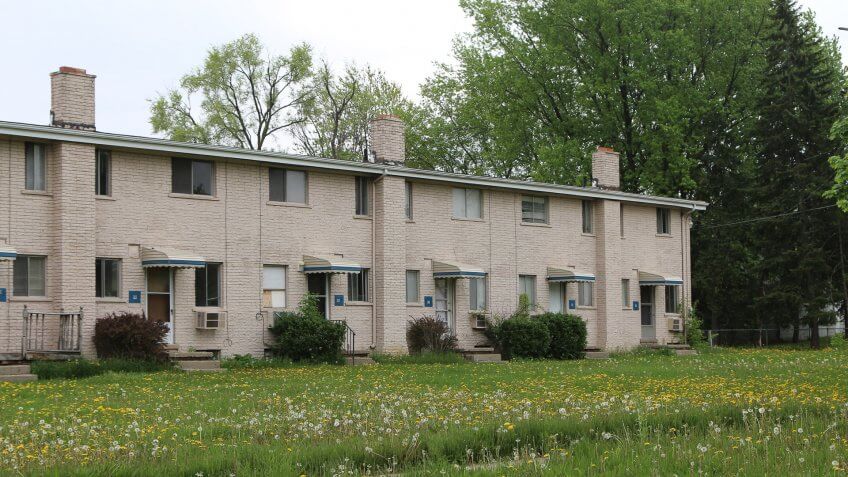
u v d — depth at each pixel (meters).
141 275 29.70
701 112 54.00
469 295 38.47
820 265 51.25
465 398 19.31
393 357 34.06
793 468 10.91
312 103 59.41
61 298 27.50
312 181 34.03
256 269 32.38
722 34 55.09
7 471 10.61
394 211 35.69
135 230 29.62
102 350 27.95
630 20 53.22
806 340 60.78
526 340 37.47
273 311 32.69
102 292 28.97
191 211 30.95
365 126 61.31
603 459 11.48
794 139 51.88
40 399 19.22
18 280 27.27
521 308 39.47
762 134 52.44
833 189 24.84
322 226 34.16
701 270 55.69
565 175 54.38
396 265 35.62
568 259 41.91
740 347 52.62
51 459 11.44
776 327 59.41
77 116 28.77
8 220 27.06
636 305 44.50
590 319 42.62
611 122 54.94
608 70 54.94
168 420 15.73
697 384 23.30
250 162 32.34
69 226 27.77
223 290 31.55
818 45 56.16
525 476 10.84
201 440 13.30
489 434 13.12
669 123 53.00
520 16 57.41
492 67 57.75
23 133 26.91
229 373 27.23
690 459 11.36
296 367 30.39
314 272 33.31
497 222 39.53
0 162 27.02
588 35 55.44
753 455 11.55
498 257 39.41
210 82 57.41
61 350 27.12
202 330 30.94
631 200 44.09
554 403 18.28
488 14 57.38
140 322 28.11
